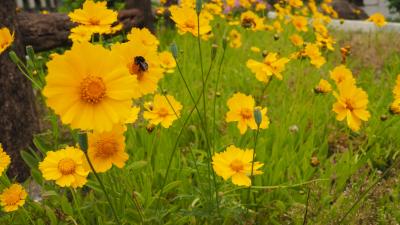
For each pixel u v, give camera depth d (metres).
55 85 0.24
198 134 0.64
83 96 0.24
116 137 0.31
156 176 0.50
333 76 0.57
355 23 1.79
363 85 0.88
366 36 1.39
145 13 1.18
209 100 0.74
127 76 0.25
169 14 1.36
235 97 0.44
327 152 0.61
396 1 2.74
